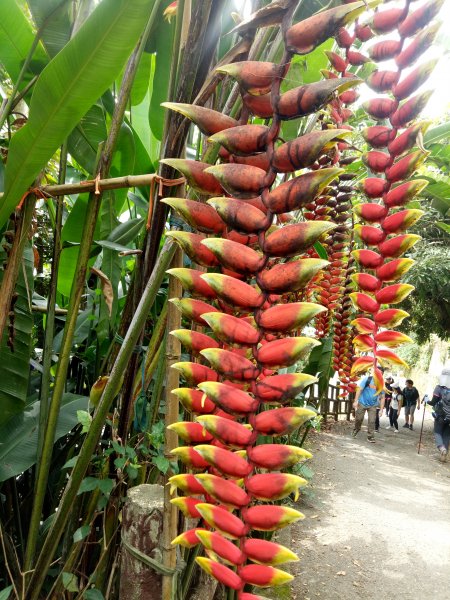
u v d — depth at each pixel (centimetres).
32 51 138
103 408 116
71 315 133
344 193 137
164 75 179
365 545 377
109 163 124
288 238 57
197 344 75
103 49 102
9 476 143
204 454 60
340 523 416
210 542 60
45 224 246
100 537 171
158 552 121
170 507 112
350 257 144
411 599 307
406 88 78
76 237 190
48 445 138
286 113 57
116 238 175
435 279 534
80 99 109
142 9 97
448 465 638
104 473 146
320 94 55
